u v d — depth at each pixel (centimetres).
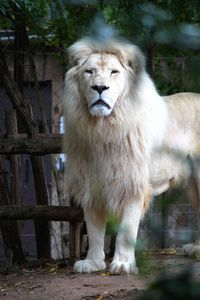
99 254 1125
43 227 1463
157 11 273
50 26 1577
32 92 2052
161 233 271
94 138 1049
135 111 1036
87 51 1048
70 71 1067
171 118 1187
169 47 270
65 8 974
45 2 1398
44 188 1441
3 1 1252
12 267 1330
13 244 1416
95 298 873
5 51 1670
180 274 200
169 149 294
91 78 1020
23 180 2050
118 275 1039
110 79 1016
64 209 1287
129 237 285
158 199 262
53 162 1584
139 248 279
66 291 937
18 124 1656
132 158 1055
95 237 1121
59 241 1611
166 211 261
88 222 1121
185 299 197
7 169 1836
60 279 1055
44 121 1620
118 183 1062
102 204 1100
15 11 1467
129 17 298
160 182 1155
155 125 1077
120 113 1035
